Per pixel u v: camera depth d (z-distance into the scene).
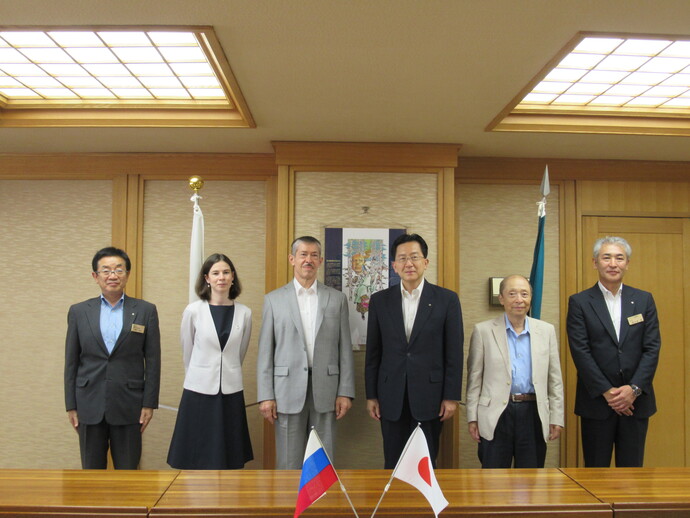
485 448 3.09
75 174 4.12
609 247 3.20
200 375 3.16
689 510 1.86
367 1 2.08
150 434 4.03
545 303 4.22
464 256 4.23
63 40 2.58
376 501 1.89
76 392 3.11
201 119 3.45
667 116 3.47
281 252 3.81
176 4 2.12
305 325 3.32
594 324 3.20
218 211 4.15
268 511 1.81
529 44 2.43
